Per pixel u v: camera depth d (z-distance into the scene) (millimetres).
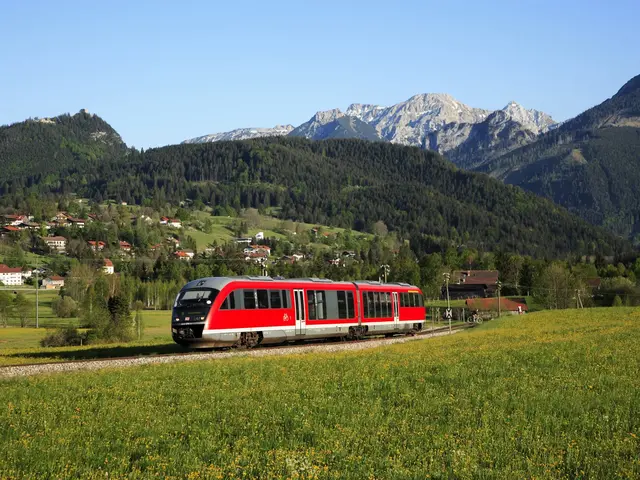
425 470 12234
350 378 24031
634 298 137750
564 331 49969
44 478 12250
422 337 54688
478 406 18062
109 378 24328
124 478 12125
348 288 48250
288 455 13094
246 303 38531
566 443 13797
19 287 188625
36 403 19219
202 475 12172
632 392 19141
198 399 20000
